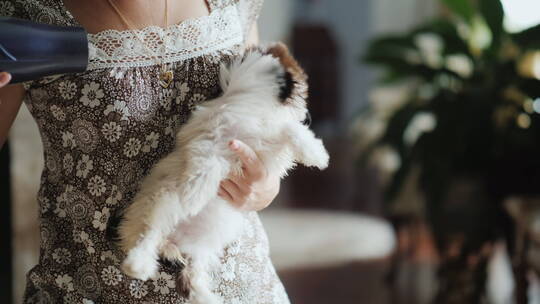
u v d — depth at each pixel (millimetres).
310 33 8344
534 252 2227
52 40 876
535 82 2955
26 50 851
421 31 3486
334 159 7211
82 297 1022
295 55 8344
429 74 3326
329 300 3314
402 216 3541
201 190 944
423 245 4180
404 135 3174
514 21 4648
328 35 8312
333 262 3959
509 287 3320
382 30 7207
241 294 1081
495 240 2924
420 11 6812
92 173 987
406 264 3879
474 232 2896
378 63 3496
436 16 6227
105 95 956
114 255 1001
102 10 959
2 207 1700
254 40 1272
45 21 950
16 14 958
